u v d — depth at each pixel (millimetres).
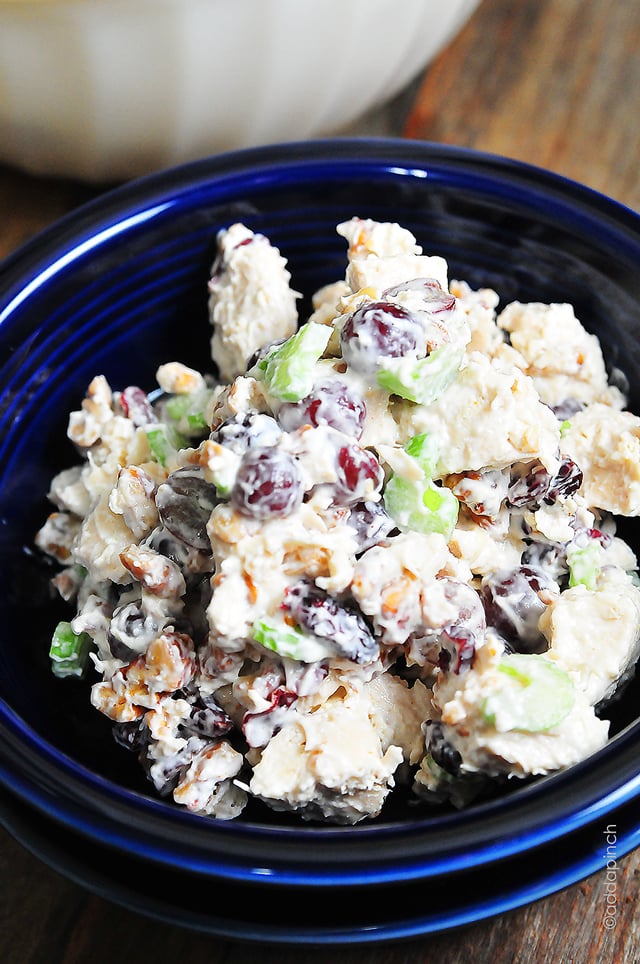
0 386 441
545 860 375
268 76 495
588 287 452
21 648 436
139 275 459
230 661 393
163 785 402
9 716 386
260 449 388
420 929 372
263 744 394
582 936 417
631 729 369
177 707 398
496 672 384
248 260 453
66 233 446
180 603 406
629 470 427
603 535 430
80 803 366
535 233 451
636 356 447
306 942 374
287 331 455
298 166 454
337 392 401
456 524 415
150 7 460
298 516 389
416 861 355
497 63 562
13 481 451
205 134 517
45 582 455
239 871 357
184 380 455
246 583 385
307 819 404
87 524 427
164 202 451
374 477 395
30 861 433
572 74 559
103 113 497
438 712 396
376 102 539
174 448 444
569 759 383
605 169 542
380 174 453
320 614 383
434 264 440
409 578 388
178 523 403
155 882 383
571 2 572
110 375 472
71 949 423
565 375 450
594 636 399
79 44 470
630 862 424
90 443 450
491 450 406
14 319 438
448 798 403
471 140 549
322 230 469
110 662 409
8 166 541
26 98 494
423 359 403
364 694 401
